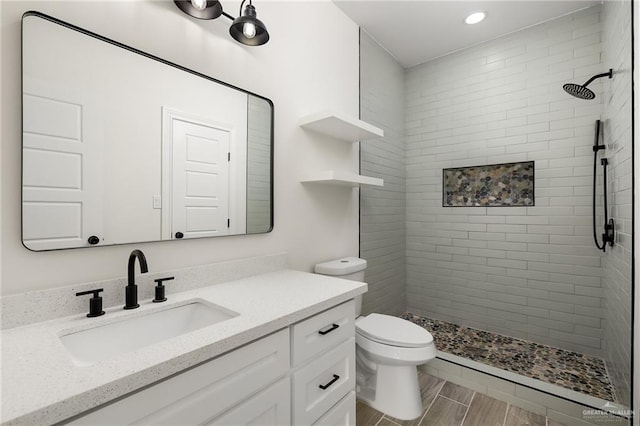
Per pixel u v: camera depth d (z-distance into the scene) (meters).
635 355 1.33
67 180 0.97
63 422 0.57
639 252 1.28
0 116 0.87
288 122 1.75
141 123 1.14
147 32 1.17
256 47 1.58
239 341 0.83
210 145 1.36
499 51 2.52
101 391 0.59
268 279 1.45
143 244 1.15
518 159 2.44
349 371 1.29
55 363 0.68
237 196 1.47
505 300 2.51
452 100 2.76
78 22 1.00
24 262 0.90
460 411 1.72
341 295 1.22
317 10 1.97
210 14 1.29
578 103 2.20
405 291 3.01
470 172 2.74
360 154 2.37
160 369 0.67
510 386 1.78
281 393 0.98
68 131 0.98
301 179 1.82
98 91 1.04
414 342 1.57
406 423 1.62
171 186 1.23
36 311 0.90
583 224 2.18
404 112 3.01
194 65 1.31
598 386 1.81
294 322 1.02
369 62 2.48
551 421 1.63
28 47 0.91
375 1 2.09
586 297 2.17
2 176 0.87
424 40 2.57
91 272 1.03
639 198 1.27
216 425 0.80
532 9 2.18
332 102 2.07
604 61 2.02
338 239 2.13
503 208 2.52
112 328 0.96
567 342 2.25
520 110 2.43
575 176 2.21
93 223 1.03
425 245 2.91
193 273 1.27
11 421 0.49
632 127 1.34
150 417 0.68
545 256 2.34
